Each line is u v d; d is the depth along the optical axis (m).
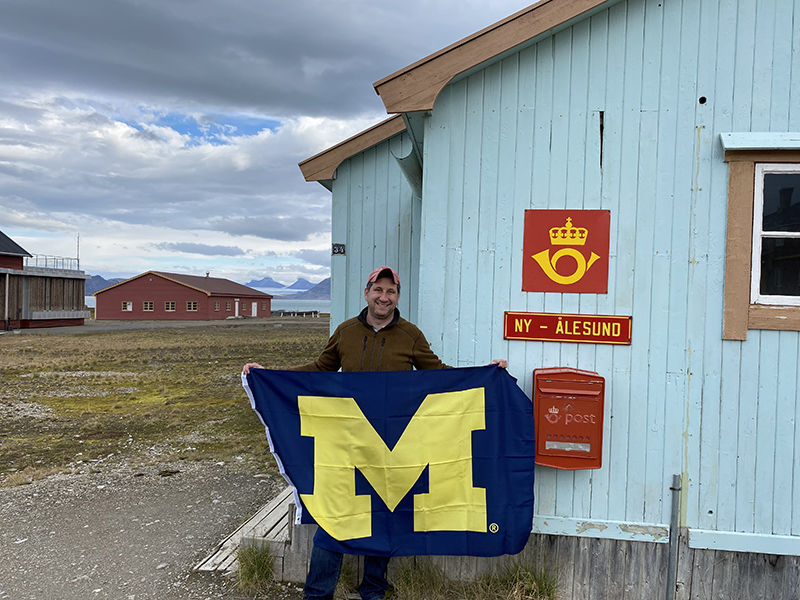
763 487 3.12
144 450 6.86
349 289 5.06
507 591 3.19
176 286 50.81
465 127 3.32
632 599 3.22
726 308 3.11
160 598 3.33
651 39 3.16
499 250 3.31
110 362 16.02
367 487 3.10
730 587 3.14
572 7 3.08
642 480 3.20
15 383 11.95
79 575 3.63
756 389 3.11
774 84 3.09
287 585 3.46
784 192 3.07
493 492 3.12
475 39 3.15
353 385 3.11
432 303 3.35
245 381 3.11
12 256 29.42
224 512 4.80
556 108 3.25
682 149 3.16
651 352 3.19
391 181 4.99
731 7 3.10
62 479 5.71
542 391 3.10
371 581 3.14
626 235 3.20
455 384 3.14
